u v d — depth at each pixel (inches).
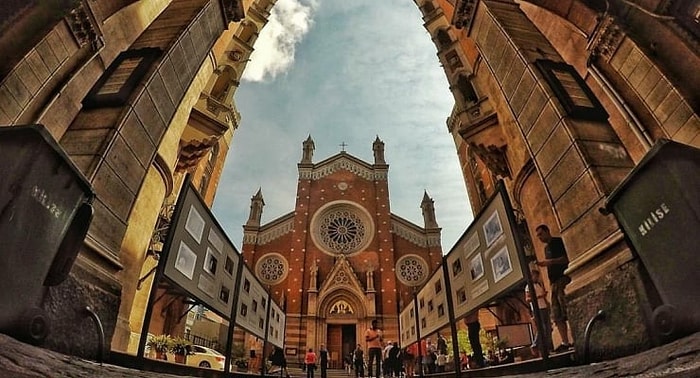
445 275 263.6
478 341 338.6
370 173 1673.2
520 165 476.7
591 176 218.2
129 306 397.1
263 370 376.2
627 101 272.5
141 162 236.1
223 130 561.0
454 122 961.5
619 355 166.4
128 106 227.1
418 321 373.1
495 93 505.7
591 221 216.1
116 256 206.7
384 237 1480.1
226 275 261.4
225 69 586.9
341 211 1565.0
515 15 369.1
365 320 1275.8
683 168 115.4
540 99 276.8
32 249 109.1
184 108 491.2
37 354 99.7
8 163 100.7
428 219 1595.7
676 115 232.8
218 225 241.4
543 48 326.3
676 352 105.5
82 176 130.0
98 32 241.6
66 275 132.0
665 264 125.6
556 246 300.7
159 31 308.8
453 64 597.9
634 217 140.5
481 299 202.2
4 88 187.8
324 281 1355.8
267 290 419.2
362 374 748.6
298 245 1446.9
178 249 186.2
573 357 191.9
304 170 1664.6
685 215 114.7
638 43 252.8
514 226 167.8
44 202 112.7
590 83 316.5
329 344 1293.1
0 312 98.3
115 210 208.4
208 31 342.0
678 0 231.6
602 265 193.8
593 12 285.6
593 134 242.7
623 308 169.5
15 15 189.8
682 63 229.6
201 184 823.7
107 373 112.7
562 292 282.0
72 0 215.8
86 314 161.6
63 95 236.4
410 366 605.9
